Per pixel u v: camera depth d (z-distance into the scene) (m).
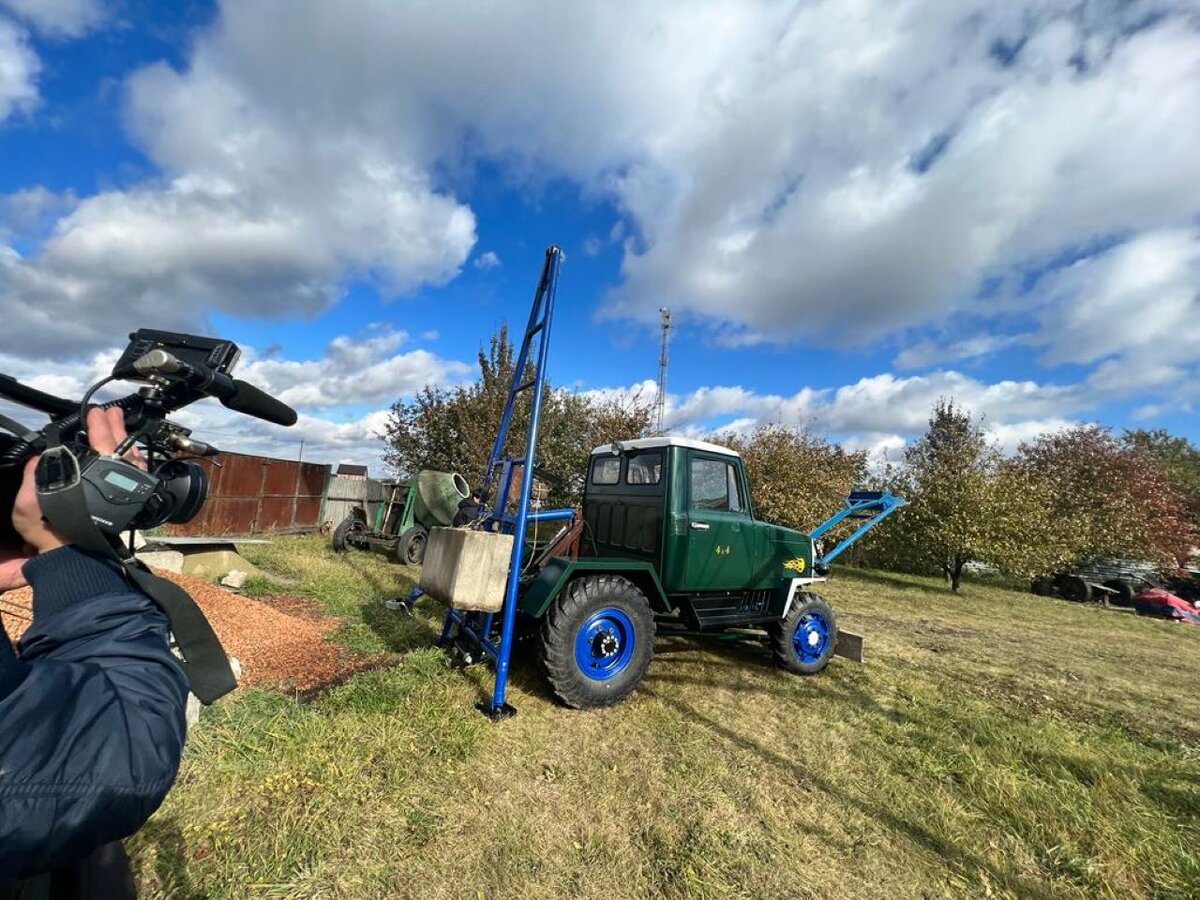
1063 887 2.28
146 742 0.60
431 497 8.50
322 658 3.97
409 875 2.00
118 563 0.73
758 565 4.64
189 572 6.49
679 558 4.20
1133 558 16.56
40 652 0.67
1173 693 5.38
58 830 0.52
